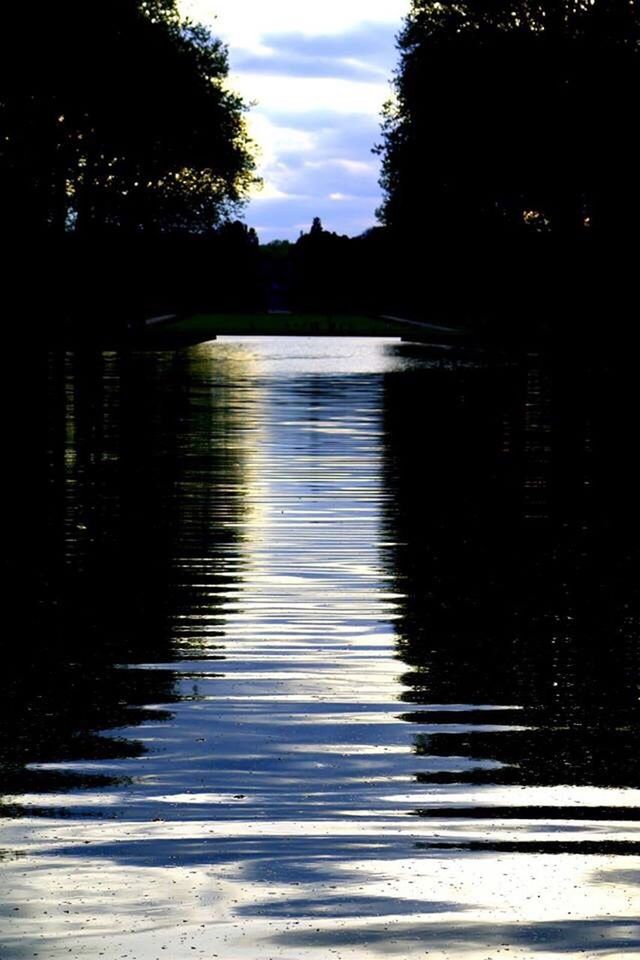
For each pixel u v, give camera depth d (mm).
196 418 49656
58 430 44156
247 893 9195
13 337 100312
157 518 26797
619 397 62062
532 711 13703
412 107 131500
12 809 10812
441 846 10062
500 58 115688
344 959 8242
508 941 8484
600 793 11250
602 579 20875
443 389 67000
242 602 19000
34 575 20875
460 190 131750
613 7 106812
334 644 16594
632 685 14734
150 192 141125
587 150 108750
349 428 46562
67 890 9250
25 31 93500
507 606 18859
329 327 177125
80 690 14414
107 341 108438
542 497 30359
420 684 14734
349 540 24422
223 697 14156
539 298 129125
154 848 10008
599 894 9203
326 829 10414
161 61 122875
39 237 100062
